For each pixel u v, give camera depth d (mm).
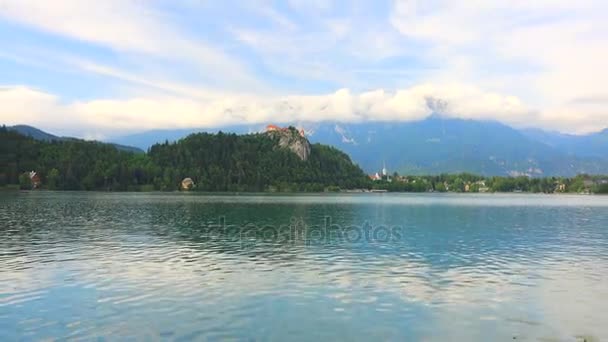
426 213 101812
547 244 50781
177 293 27984
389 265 37312
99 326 22000
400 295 27906
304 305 25641
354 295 27844
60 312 24062
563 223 78188
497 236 57875
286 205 129375
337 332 21469
